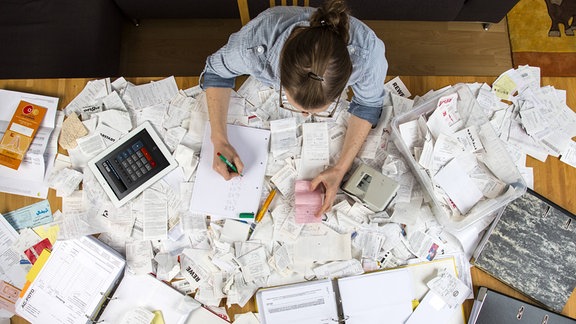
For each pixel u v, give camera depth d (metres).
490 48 2.13
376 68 1.05
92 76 1.71
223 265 1.18
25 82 1.30
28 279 1.17
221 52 1.14
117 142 1.25
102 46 1.77
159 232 1.19
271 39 1.03
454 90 1.22
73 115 1.27
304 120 1.27
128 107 1.29
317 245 1.19
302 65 0.81
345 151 1.21
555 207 1.20
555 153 1.27
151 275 1.18
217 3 1.82
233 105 1.28
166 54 2.09
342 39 0.85
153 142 1.25
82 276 1.17
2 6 1.72
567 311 1.16
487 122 1.16
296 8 1.07
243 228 1.20
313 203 1.20
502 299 1.16
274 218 1.21
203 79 1.27
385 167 1.23
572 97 1.31
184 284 1.18
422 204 1.22
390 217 1.20
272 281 1.18
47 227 1.22
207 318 1.17
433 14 1.91
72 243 1.18
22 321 1.17
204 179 1.22
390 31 2.13
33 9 1.71
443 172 1.19
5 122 1.27
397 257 1.21
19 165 1.24
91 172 1.23
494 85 1.31
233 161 1.20
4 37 1.69
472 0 1.85
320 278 1.18
